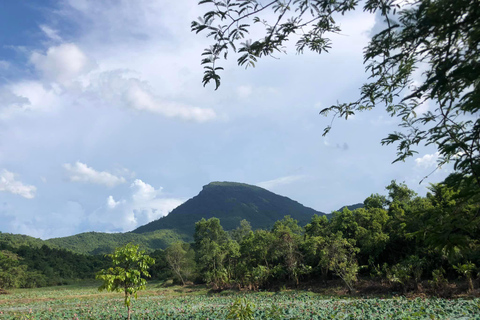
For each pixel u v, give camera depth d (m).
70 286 71.62
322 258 34.56
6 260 70.50
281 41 4.13
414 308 18.55
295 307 22.06
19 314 22.58
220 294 41.94
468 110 3.33
